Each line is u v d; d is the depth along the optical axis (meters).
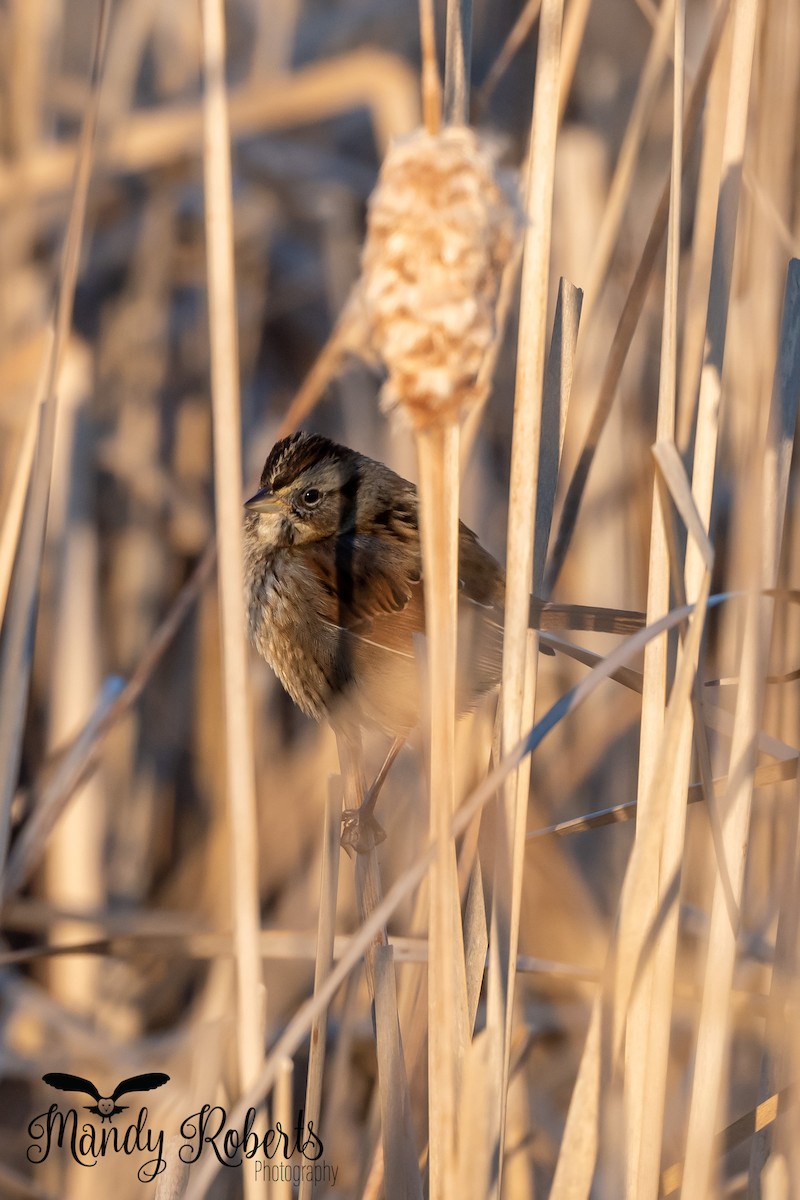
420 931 4.71
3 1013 4.84
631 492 4.85
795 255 4.72
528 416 4.65
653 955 4.66
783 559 4.75
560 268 4.87
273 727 4.87
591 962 4.79
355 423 4.90
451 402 4.07
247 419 4.93
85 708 4.84
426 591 4.58
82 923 4.79
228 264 4.66
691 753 4.66
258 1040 4.65
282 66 4.95
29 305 4.88
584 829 4.69
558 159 4.87
